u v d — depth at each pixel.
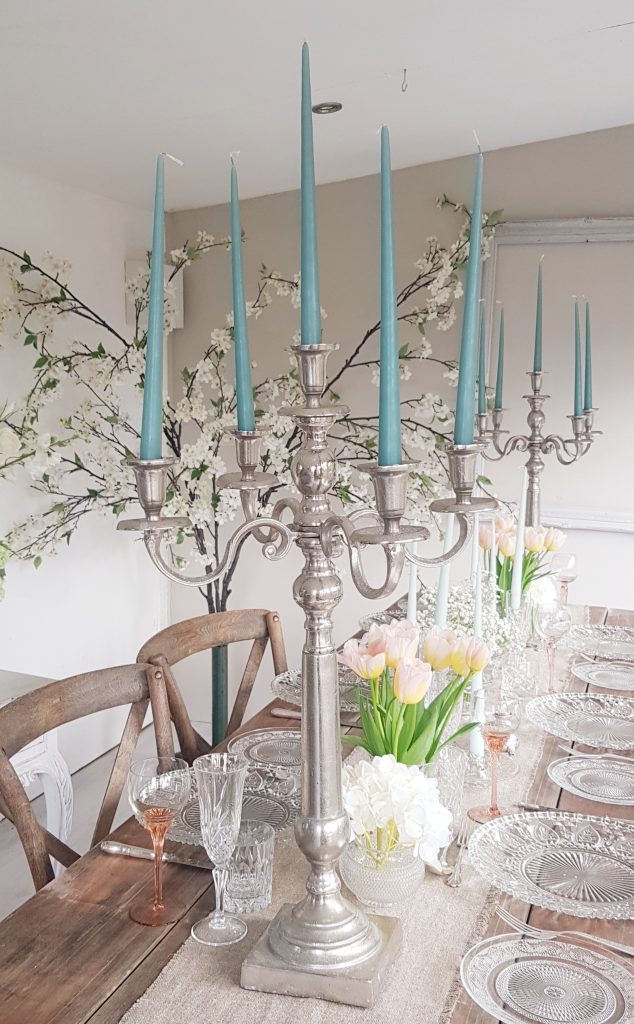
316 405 1.06
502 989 1.14
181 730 2.10
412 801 1.29
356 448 3.94
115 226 3.72
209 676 4.32
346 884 1.35
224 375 4.11
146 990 1.16
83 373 3.53
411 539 0.98
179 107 2.62
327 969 1.14
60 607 3.56
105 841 1.53
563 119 3.40
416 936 1.27
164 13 1.99
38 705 1.76
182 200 3.85
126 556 3.94
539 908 1.35
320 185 3.92
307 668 1.14
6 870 3.00
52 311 3.19
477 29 2.38
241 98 2.60
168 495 3.36
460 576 3.84
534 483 2.78
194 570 4.09
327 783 1.16
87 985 1.17
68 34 2.04
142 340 3.64
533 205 3.72
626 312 3.65
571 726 2.02
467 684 1.58
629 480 3.71
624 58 2.76
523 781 1.77
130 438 3.84
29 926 1.30
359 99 2.80
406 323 3.88
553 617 2.27
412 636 1.51
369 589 0.99
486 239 3.71
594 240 3.65
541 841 1.51
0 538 3.18
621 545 3.75
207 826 1.26
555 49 2.62
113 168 3.21
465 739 1.77
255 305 3.68
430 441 3.45
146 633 4.12
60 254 3.39
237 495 3.30
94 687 1.88
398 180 3.85
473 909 1.34
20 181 3.18
